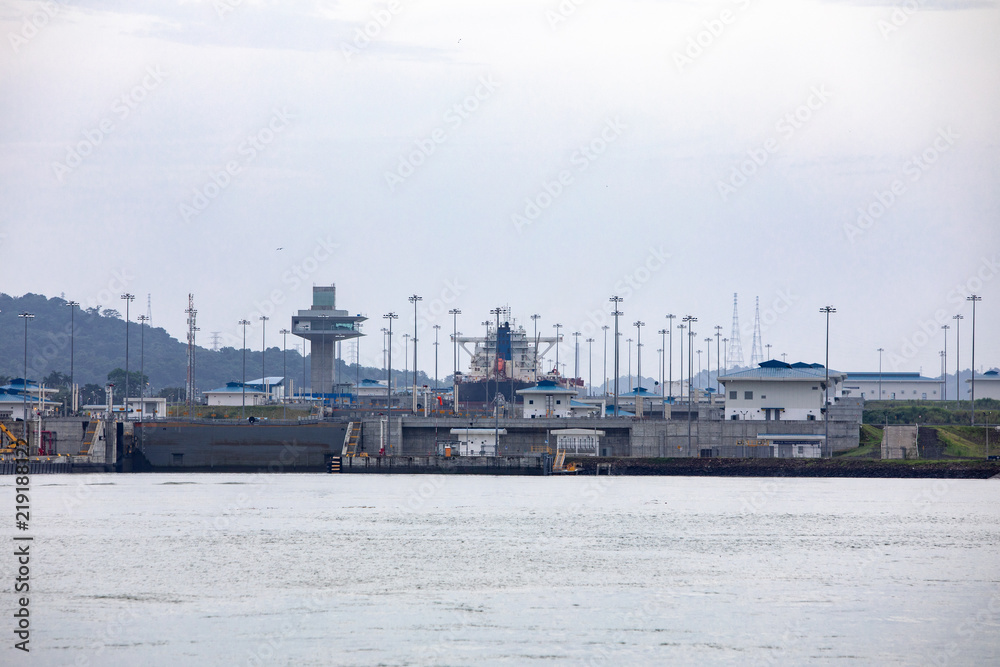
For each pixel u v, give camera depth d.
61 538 161.00
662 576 132.38
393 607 115.50
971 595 123.12
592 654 98.56
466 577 131.12
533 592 123.00
